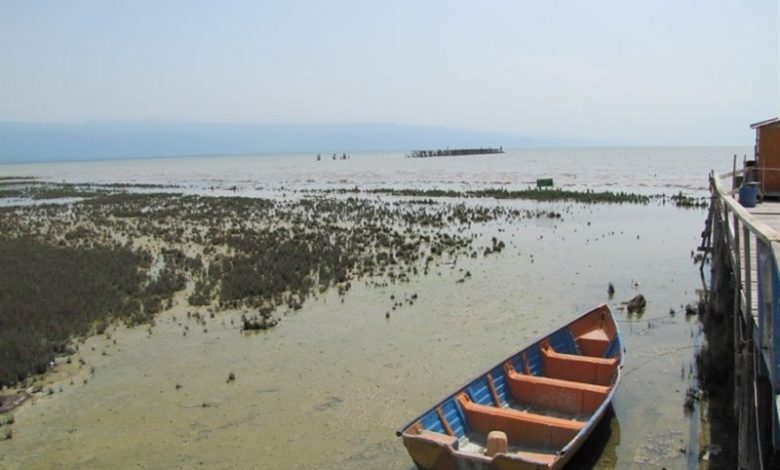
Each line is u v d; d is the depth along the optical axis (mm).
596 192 42250
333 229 27047
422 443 7238
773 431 5723
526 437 8211
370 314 14641
